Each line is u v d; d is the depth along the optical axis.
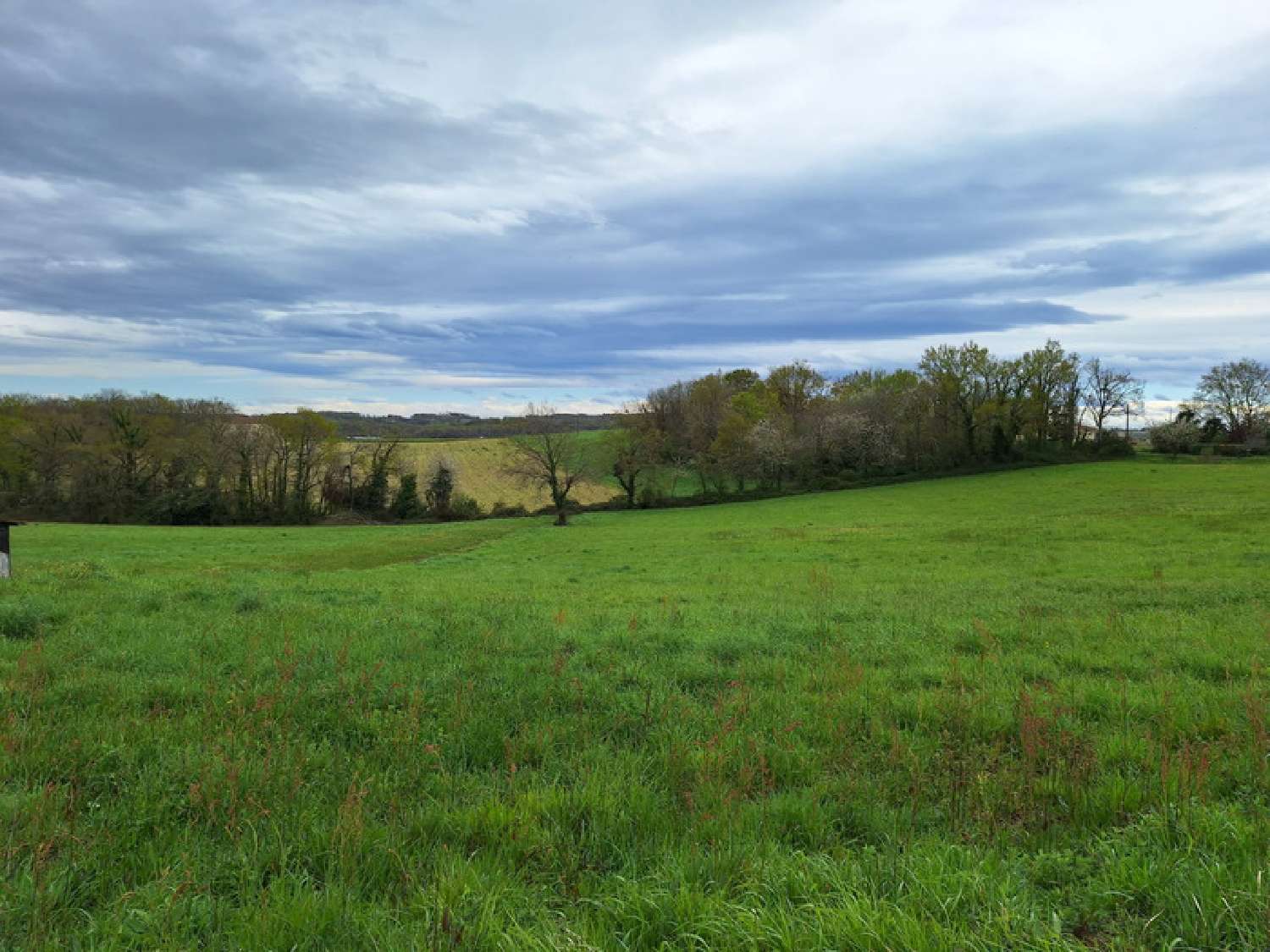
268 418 81.31
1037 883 4.26
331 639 10.56
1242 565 22.38
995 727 7.10
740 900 4.00
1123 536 32.41
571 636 11.38
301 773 5.75
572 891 4.30
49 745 6.18
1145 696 7.97
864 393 101.88
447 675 8.70
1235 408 95.12
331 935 3.75
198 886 4.17
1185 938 3.53
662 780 5.90
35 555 37.31
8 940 3.68
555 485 74.19
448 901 3.96
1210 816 4.77
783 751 6.38
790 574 26.25
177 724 6.91
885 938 3.43
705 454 91.00
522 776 5.91
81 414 76.75
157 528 63.16
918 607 15.19
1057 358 89.50
